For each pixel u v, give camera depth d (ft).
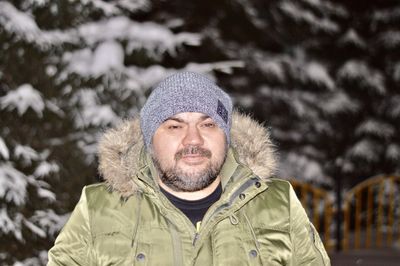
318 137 44.96
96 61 18.76
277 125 44.47
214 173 6.80
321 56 46.44
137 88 18.84
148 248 6.82
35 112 17.35
